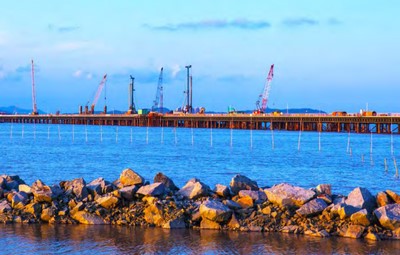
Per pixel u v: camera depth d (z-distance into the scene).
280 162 88.75
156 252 22.00
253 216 25.91
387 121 188.38
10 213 27.83
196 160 90.62
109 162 83.62
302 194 26.20
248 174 67.12
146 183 29.72
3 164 77.31
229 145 143.00
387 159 97.50
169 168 74.00
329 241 23.34
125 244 23.11
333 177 65.06
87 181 54.72
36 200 28.44
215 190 28.45
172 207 26.78
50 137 189.62
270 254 21.66
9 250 22.22
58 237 24.28
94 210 27.33
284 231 24.83
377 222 24.53
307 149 127.62
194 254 21.75
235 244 23.02
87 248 22.56
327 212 25.34
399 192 50.97
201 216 25.92
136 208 27.28
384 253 21.62
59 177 58.78
